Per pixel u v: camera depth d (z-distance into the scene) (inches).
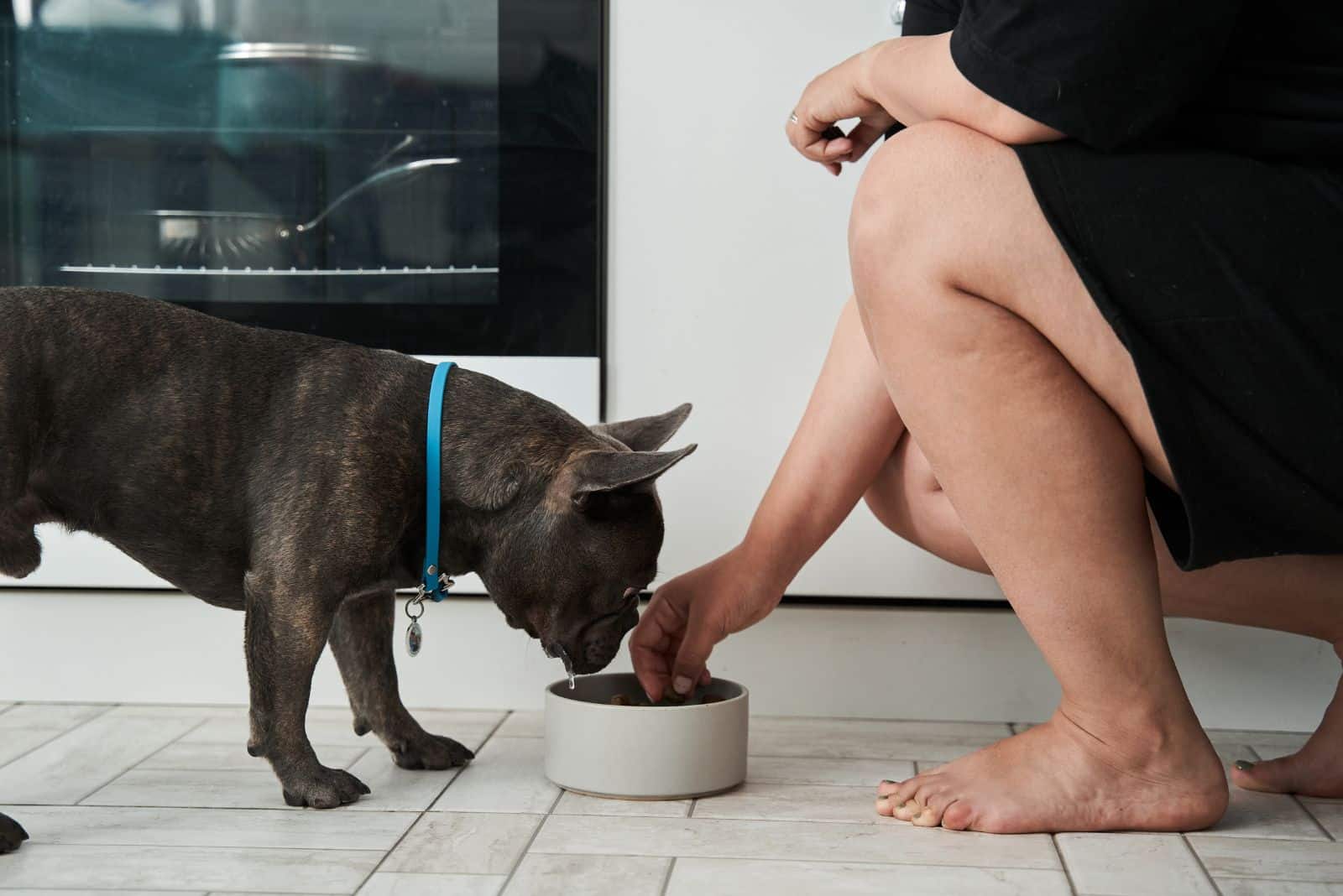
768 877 48.1
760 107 73.9
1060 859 49.8
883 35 73.4
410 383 60.4
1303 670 73.5
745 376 75.0
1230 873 48.4
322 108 74.9
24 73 74.9
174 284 75.9
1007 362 48.9
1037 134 47.3
